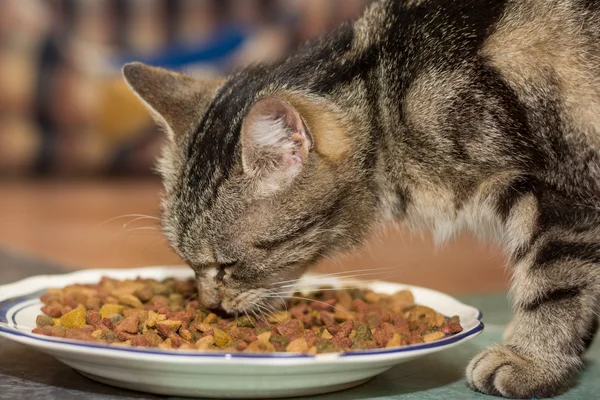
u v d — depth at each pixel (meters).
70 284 0.60
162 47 1.68
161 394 0.50
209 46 1.63
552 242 0.54
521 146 0.54
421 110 0.56
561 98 0.54
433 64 0.56
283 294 0.58
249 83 0.60
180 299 0.59
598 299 0.54
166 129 0.61
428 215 0.58
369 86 0.58
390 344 0.50
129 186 1.72
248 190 0.55
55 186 1.73
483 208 0.56
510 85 0.55
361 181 0.58
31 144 1.74
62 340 0.47
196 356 0.46
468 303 0.75
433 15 0.58
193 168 0.57
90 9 1.69
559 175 0.54
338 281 0.63
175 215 0.58
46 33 1.68
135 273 0.65
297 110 0.55
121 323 0.52
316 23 1.62
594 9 0.55
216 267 0.57
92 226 1.24
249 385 0.48
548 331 0.54
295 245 0.57
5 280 0.77
